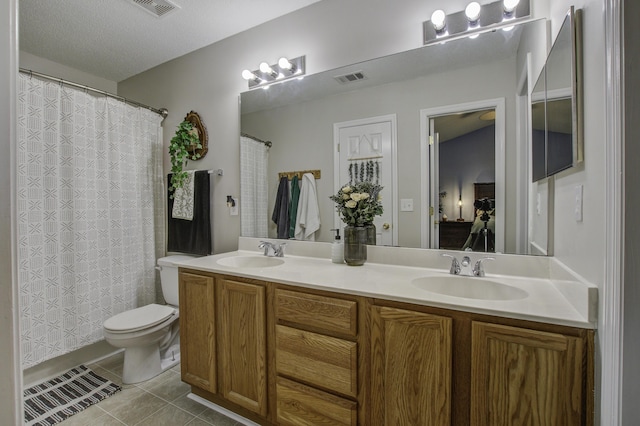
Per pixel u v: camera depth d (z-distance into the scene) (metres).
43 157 2.05
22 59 2.51
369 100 1.88
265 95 2.25
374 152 1.87
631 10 0.74
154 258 2.78
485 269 1.58
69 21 2.12
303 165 2.12
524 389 1.02
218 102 2.48
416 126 1.75
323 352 1.40
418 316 1.18
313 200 2.10
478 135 1.61
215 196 2.52
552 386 0.99
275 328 1.55
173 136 2.76
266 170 2.28
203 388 1.83
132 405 1.88
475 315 1.10
